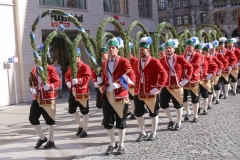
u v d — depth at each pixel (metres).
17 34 14.68
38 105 6.45
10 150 6.59
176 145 6.27
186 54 8.59
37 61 6.23
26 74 14.86
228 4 55.94
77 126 8.67
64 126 8.73
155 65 6.58
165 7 60.97
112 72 5.91
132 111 9.09
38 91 6.42
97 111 10.95
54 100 6.50
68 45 7.04
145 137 6.84
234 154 5.49
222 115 8.95
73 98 7.39
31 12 15.12
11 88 14.28
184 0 59.66
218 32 14.09
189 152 5.75
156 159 5.48
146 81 6.62
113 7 20.88
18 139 7.53
